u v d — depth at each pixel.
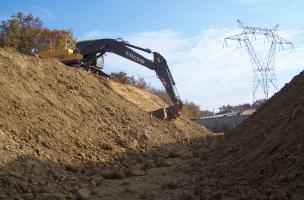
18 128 13.15
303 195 6.41
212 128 46.44
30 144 12.54
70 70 22.44
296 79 12.30
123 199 10.17
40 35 40.16
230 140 13.48
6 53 18.75
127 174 13.09
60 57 25.05
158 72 24.56
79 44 26.30
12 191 9.52
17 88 16.08
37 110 15.31
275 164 7.92
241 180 8.59
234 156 11.06
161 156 17.14
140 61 24.86
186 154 17.34
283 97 11.88
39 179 10.74
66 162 12.91
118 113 20.70
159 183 11.78
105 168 13.55
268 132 10.05
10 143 11.82
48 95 17.53
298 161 7.23
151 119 22.69
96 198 10.30
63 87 19.67
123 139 17.39
